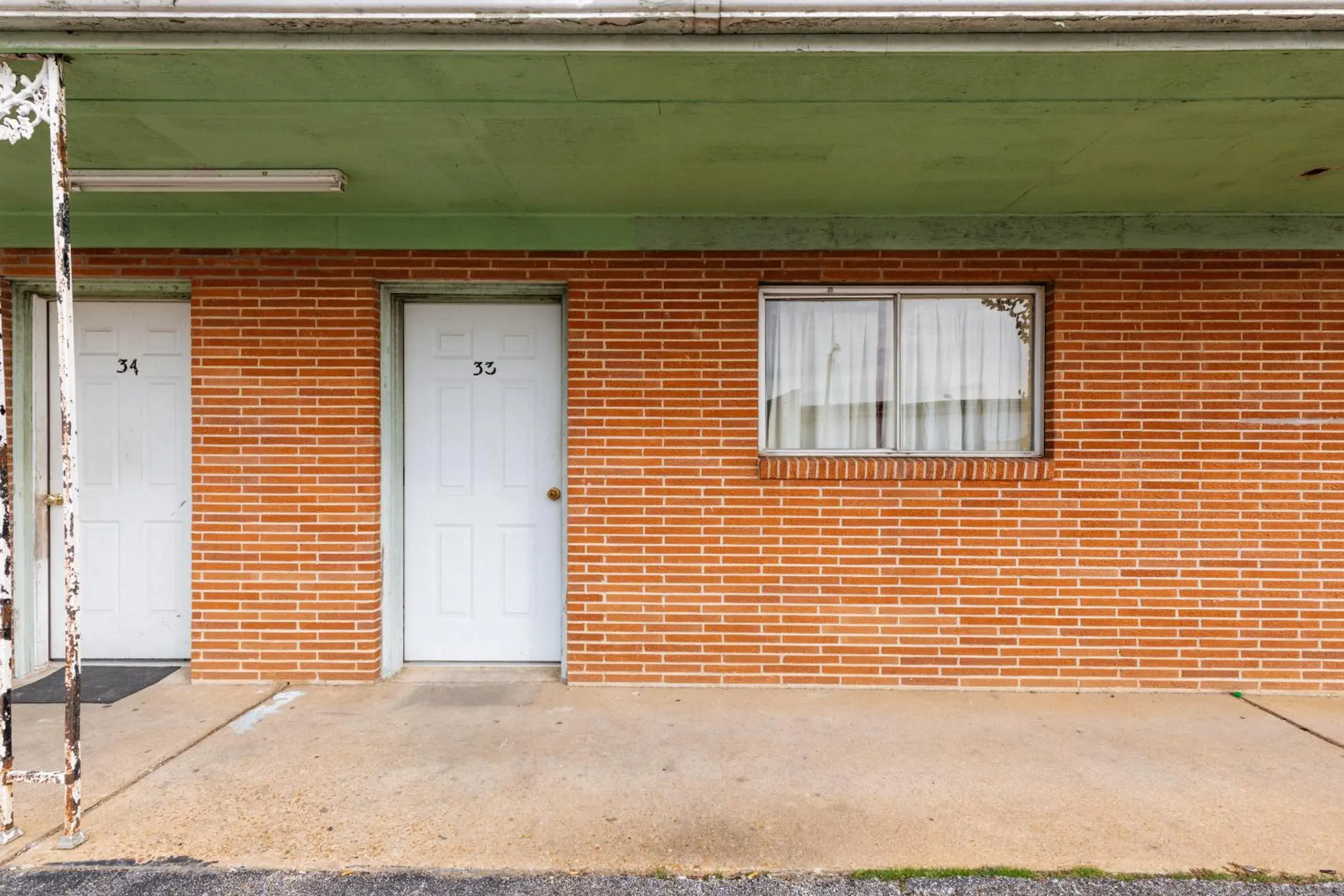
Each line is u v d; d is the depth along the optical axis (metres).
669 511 4.50
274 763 3.50
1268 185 3.91
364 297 4.49
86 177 3.76
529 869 2.73
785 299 4.68
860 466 4.45
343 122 3.20
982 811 3.10
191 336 4.58
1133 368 4.43
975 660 4.49
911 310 4.70
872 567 4.50
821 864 2.76
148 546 4.77
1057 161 3.59
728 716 4.09
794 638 4.50
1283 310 4.40
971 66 2.72
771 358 4.71
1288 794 3.24
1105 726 3.96
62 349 2.75
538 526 4.80
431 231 4.45
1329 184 3.88
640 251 4.49
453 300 4.75
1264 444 4.42
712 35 2.61
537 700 4.30
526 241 4.46
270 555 4.52
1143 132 3.27
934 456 4.68
